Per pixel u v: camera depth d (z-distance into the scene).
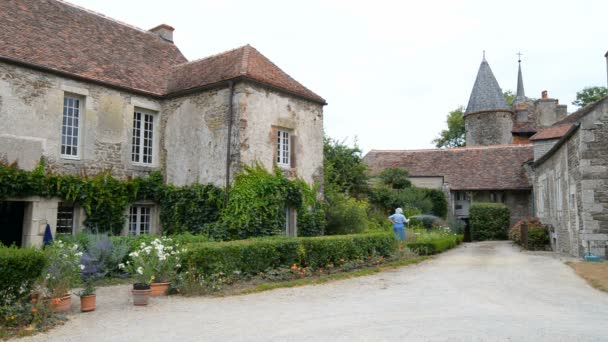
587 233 13.67
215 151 14.02
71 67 13.40
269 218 13.66
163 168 15.34
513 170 29.00
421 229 21.41
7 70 11.95
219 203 13.59
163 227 14.92
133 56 16.30
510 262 13.77
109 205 13.84
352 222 16.70
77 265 7.82
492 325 6.11
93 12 16.72
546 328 5.93
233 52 15.70
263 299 8.23
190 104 14.86
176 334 5.85
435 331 5.82
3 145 11.76
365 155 33.00
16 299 6.59
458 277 10.75
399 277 10.95
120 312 7.21
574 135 14.85
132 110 14.83
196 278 8.98
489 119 41.06
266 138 14.25
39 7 14.66
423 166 31.06
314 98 16.06
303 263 11.31
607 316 6.67
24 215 12.40
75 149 13.61
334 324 6.26
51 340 5.67
